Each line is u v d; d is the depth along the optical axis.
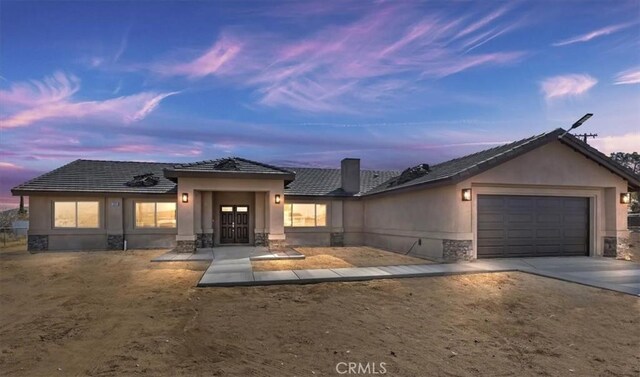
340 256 15.70
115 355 5.17
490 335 6.06
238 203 19.16
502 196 13.82
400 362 4.98
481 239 13.55
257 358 5.09
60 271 12.03
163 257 14.56
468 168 12.76
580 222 14.61
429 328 6.39
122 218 18.55
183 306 7.75
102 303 8.02
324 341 5.76
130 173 20.86
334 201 21.28
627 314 7.19
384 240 18.77
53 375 4.55
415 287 9.48
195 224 17.30
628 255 14.45
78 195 17.94
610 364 4.96
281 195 17.25
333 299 8.33
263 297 8.52
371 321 6.75
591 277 10.33
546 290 9.11
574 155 14.19
